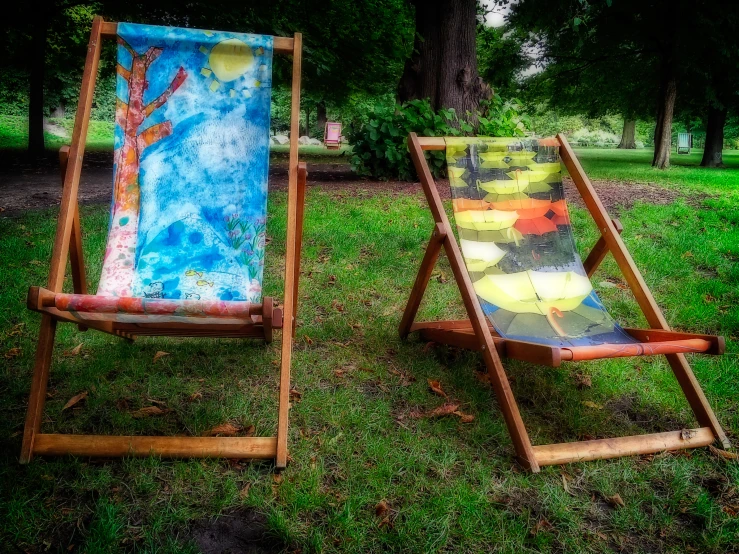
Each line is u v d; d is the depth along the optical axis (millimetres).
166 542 1657
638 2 13586
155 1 9367
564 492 1962
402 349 3027
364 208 6047
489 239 2723
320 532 1725
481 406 2521
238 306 1872
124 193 2412
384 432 2271
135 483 1881
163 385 2537
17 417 2238
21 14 11047
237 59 2492
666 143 13945
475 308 2305
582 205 6766
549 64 18141
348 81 12703
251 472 1966
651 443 2207
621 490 1999
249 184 2486
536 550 1718
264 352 2900
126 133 2438
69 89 24125
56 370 2613
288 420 2219
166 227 2414
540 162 2924
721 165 16109
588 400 2627
